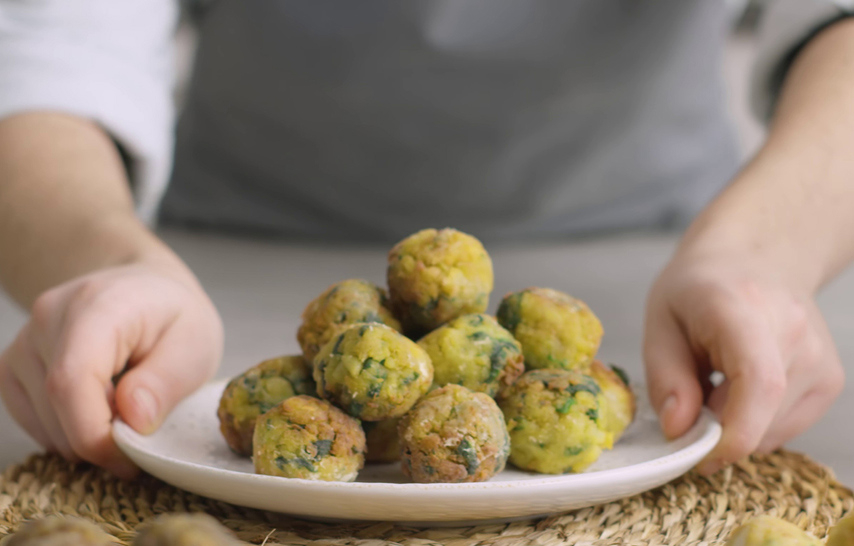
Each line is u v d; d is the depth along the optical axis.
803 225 0.69
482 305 0.57
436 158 1.31
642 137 1.37
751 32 1.84
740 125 1.87
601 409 0.55
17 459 0.64
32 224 0.73
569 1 1.22
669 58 1.30
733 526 0.53
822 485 0.57
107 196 0.75
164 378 0.57
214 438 0.58
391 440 0.55
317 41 1.24
